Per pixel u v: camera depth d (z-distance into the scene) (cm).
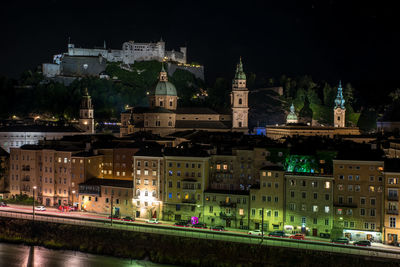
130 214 14225
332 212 11981
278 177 12462
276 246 10762
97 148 16325
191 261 11219
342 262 10088
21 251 12356
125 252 11931
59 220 13275
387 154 15700
